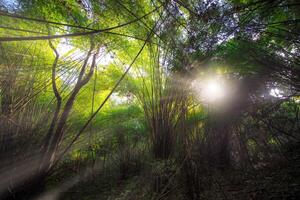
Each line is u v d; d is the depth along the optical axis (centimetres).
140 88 553
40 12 355
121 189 416
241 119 371
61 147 505
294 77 263
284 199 234
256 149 349
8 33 348
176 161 358
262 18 267
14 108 374
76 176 493
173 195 310
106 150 577
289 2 239
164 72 475
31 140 396
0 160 353
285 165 292
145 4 378
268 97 327
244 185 290
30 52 402
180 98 439
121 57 541
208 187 301
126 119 671
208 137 386
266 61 280
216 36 310
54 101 479
